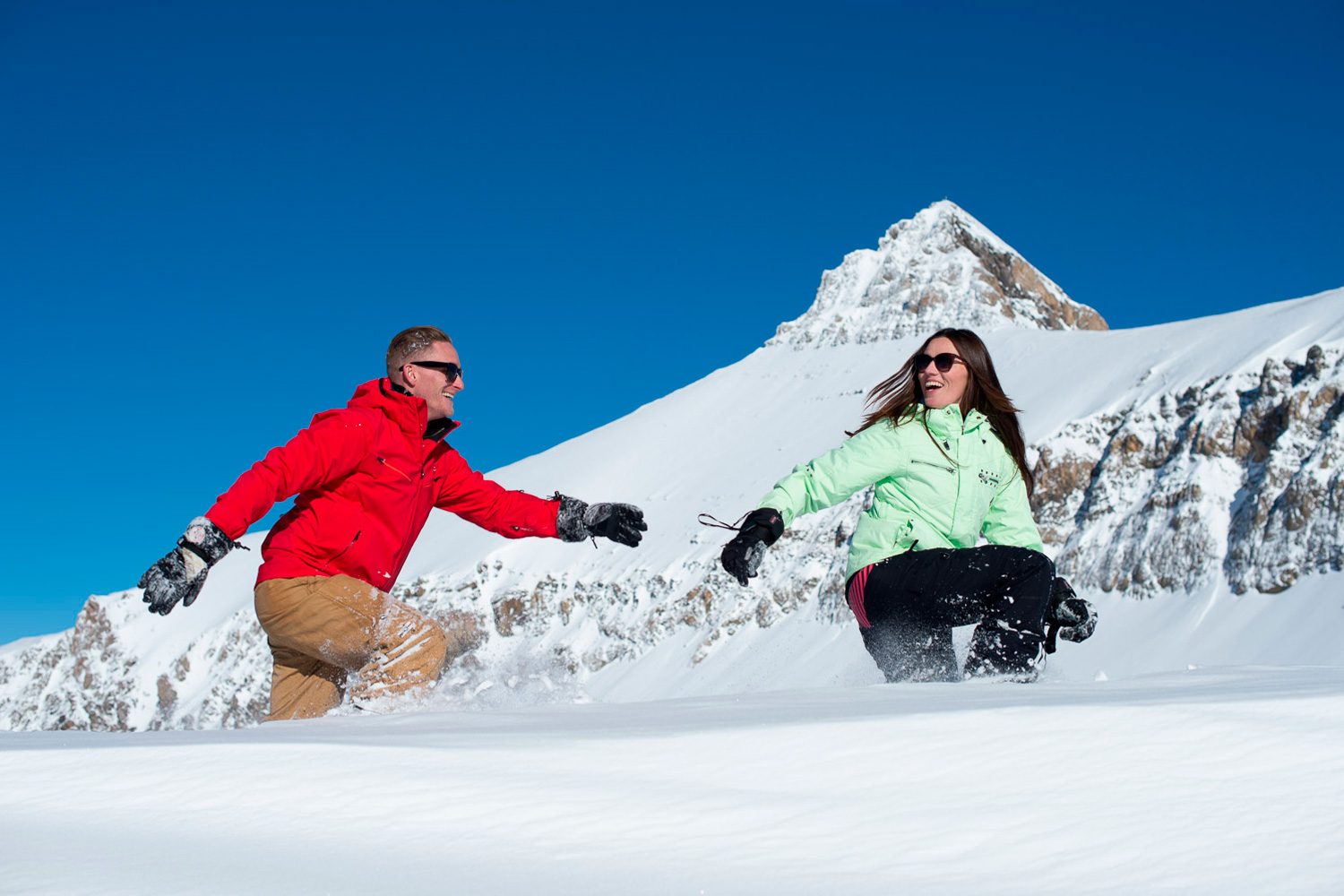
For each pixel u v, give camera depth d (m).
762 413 69.19
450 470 3.97
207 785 1.38
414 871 1.05
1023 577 3.50
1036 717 1.54
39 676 70.44
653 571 54.78
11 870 1.07
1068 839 1.12
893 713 1.67
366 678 3.38
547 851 1.11
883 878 1.02
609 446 71.62
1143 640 34.97
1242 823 1.15
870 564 3.79
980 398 3.89
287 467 3.25
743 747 1.47
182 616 69.19
